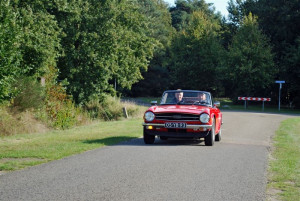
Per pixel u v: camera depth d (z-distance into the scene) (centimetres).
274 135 1548
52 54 2338
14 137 1355
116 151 933
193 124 1064
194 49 6006
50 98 2039
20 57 1370
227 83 5941
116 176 644
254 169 748
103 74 2919
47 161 784
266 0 5103
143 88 7531
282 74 4650
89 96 2905
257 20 5169
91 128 1711
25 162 759
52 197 504
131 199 505
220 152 969
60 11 2736
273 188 599
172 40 7256
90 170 690
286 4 4772
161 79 7575
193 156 883
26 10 2192
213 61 5881
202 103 1205
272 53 4819
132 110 2875
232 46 5128
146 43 3562
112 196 517
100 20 2903
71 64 2797
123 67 3294
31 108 1852
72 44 2819
